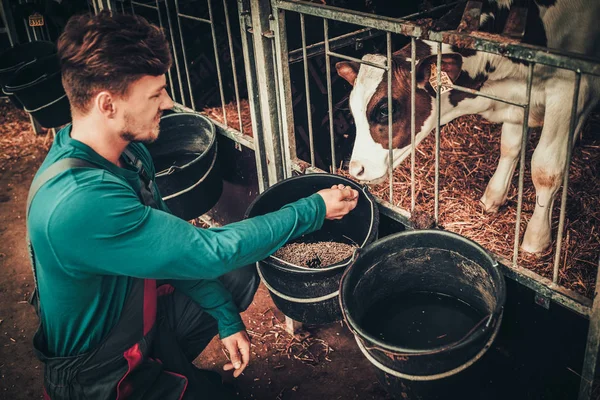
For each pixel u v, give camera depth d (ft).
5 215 13.70
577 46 8.52
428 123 8.66
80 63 4.82
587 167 9.92
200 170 9.07
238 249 5.41
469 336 5.46
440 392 5.80
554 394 6.89
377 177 8.55
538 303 6.45
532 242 7.54
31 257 5.62
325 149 10.84
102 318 5.58
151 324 6.03
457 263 6.72
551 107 7.84
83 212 4.88
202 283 6.73
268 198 7.52
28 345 10.03
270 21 7.74
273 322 9.98
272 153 8.87
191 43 12.14
